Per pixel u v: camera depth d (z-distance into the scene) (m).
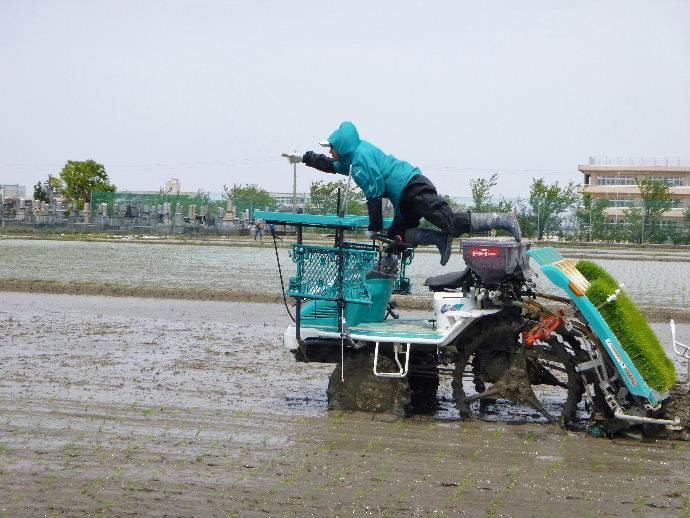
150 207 59.22
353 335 8.90
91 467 7.30
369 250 9.02
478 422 8.95
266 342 14.26
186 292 20.89
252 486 6.84
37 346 13.41
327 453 7.76
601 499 6.62
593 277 8.87
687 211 58.41
